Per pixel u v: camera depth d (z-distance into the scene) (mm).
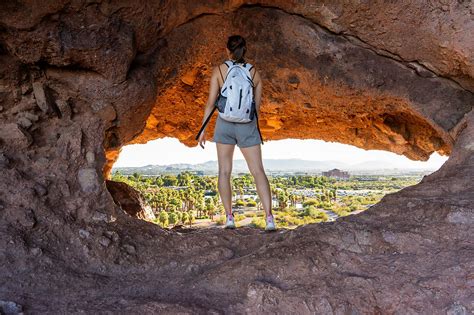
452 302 2303
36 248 2908
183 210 48781
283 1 5059
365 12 4730
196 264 3178
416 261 2666
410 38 4723
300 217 33938
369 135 8008
